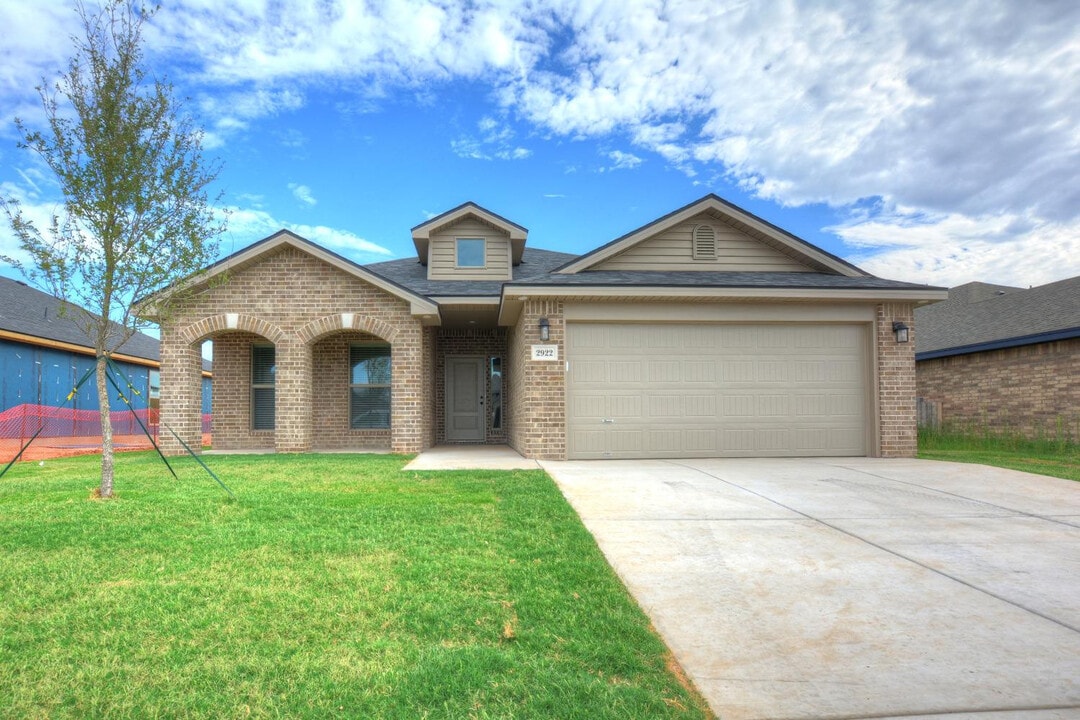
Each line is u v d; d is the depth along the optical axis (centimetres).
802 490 776
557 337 1154
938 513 654
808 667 324
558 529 573
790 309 1187
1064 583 449
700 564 486
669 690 297
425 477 883
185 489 773
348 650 330
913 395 1191
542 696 284
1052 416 1550
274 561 477
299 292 1350
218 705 276
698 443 1176
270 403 1538
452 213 1557
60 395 2158
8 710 272
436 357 1719
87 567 461
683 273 1290
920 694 296
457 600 399
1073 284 1814
